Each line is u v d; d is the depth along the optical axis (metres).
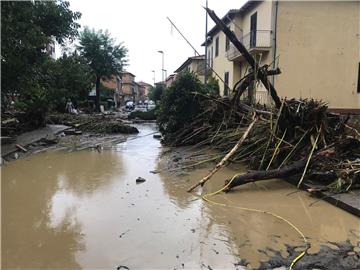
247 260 4.68
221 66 31.75
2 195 7.71
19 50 12.72
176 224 5.94
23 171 10.20
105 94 60.31
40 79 17.25
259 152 9.94
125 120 32.72
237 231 5.65
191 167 10.57
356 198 6.89
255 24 23.83
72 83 19.67
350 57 21.61
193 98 15.16
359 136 9.75
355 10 21.38
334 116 10.05
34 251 4.95
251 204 7.02
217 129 13.08
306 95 21.47
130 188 8.26
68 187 8.39
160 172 9.99
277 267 4.50
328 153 8.52
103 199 7.37
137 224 5.93
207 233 5.55
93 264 4.58
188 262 4.62
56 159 12.15
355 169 7.75
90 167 10.77
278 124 9.60
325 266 4.51
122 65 46.69
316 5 21.16
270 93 10.52
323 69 21.50
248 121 11.45
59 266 4.53
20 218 6.25
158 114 16.48
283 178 8.69
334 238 5.37
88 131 21.45
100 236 5.44
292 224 5.95
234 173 9.73
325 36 21.36
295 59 21.30
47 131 19.77
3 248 5.05
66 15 15.80
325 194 7.23
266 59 21.86
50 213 6.51
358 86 21.78
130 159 12.13
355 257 4.75
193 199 7.36
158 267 4.50
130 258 4.73
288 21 21.14
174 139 15.26
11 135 16.25
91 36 44.69
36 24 14.60
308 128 9.38
